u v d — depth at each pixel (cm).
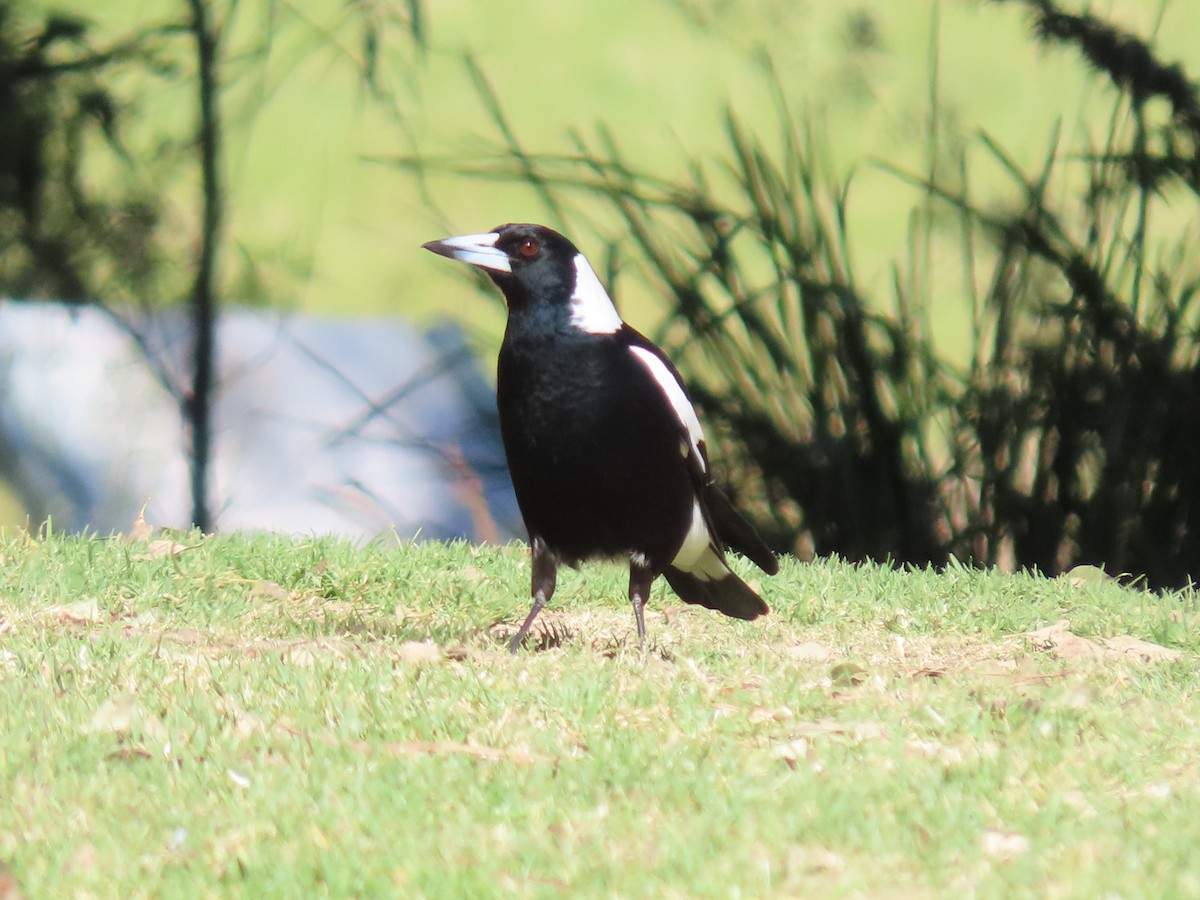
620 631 873
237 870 456
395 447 1518
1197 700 686
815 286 1271
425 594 923
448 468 1495
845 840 490
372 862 462
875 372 1256
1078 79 1767
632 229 1305
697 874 460
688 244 1304
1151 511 1238
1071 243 1265
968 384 1259
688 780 539
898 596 976
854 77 1803
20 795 512
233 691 634
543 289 761
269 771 536
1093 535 1234
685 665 728
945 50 1844
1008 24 1864
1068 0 1439
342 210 2067
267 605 879
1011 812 515
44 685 631
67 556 948
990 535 1235
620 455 766
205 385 1515
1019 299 1260
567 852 473
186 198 1673
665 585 981
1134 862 468
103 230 1536
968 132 1536
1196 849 480
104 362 1543
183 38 1642
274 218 2016
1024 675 736
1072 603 977
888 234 1734
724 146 2025
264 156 2127
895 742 588
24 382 1532
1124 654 825
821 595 970
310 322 1748
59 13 1580
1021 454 1241
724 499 834
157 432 1542
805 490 1248
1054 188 1424
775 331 1268
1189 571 1230
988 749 585
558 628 861
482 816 504
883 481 1245
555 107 2192
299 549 1009
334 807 504
